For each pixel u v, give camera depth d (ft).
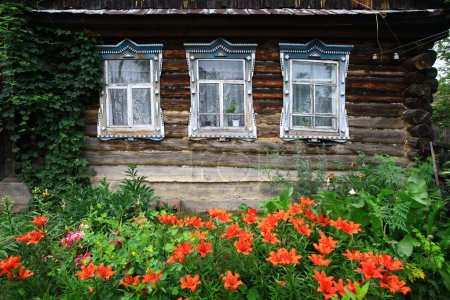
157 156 15.90
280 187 15.88
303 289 6.60
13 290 6.75
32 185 14.98
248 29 15.16
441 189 12.89
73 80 15.08
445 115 26.25
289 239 7.61
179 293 6.39
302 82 16.20
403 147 16.42
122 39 15.62
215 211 7.64
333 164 16.17
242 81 15.98
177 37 15.70
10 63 13.91
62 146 14.90
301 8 16.63
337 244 7.46
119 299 6.43
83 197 12.25
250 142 16.03
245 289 6.61
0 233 8.04
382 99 16.39
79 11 14.12
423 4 17.06
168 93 15.87
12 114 14.38
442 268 8.02
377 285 6.35
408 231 8.05
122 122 16.15
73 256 7.31
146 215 11.28
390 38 16.03
